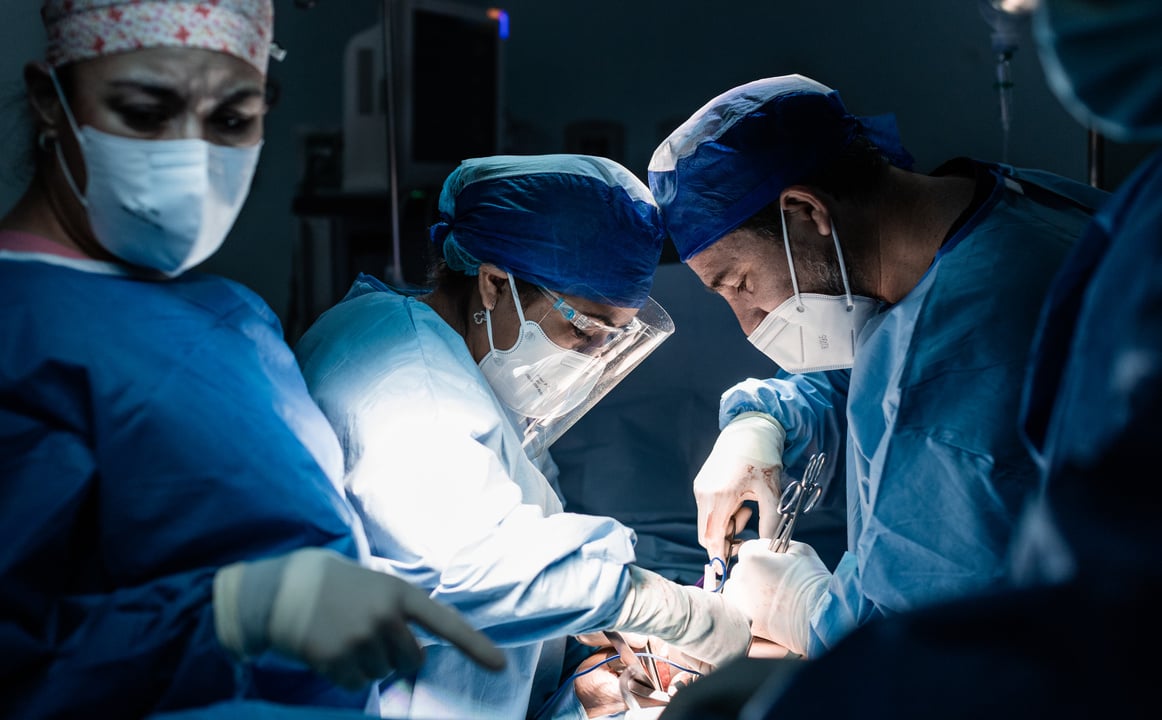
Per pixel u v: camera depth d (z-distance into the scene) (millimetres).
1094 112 654
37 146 1122
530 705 1748
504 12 3121
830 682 594
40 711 909
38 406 981
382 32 2805
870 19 3123
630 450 2727
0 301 1015
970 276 1447
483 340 1670
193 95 1056
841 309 1627
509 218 1570
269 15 1133
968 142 3018
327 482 1130
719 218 1589
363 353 1510
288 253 3148
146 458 1003
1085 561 555
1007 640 571
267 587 957
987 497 1380
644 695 1734
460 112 2926
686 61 3402
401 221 2918
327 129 2988
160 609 956
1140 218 650
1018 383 1377
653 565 2324
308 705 1075
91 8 1023
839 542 2383
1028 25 2232
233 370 1103
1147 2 585
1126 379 579
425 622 990
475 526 1378
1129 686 521
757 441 2004
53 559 954
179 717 864
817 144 1543
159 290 1121
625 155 3484
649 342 1758
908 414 1429
